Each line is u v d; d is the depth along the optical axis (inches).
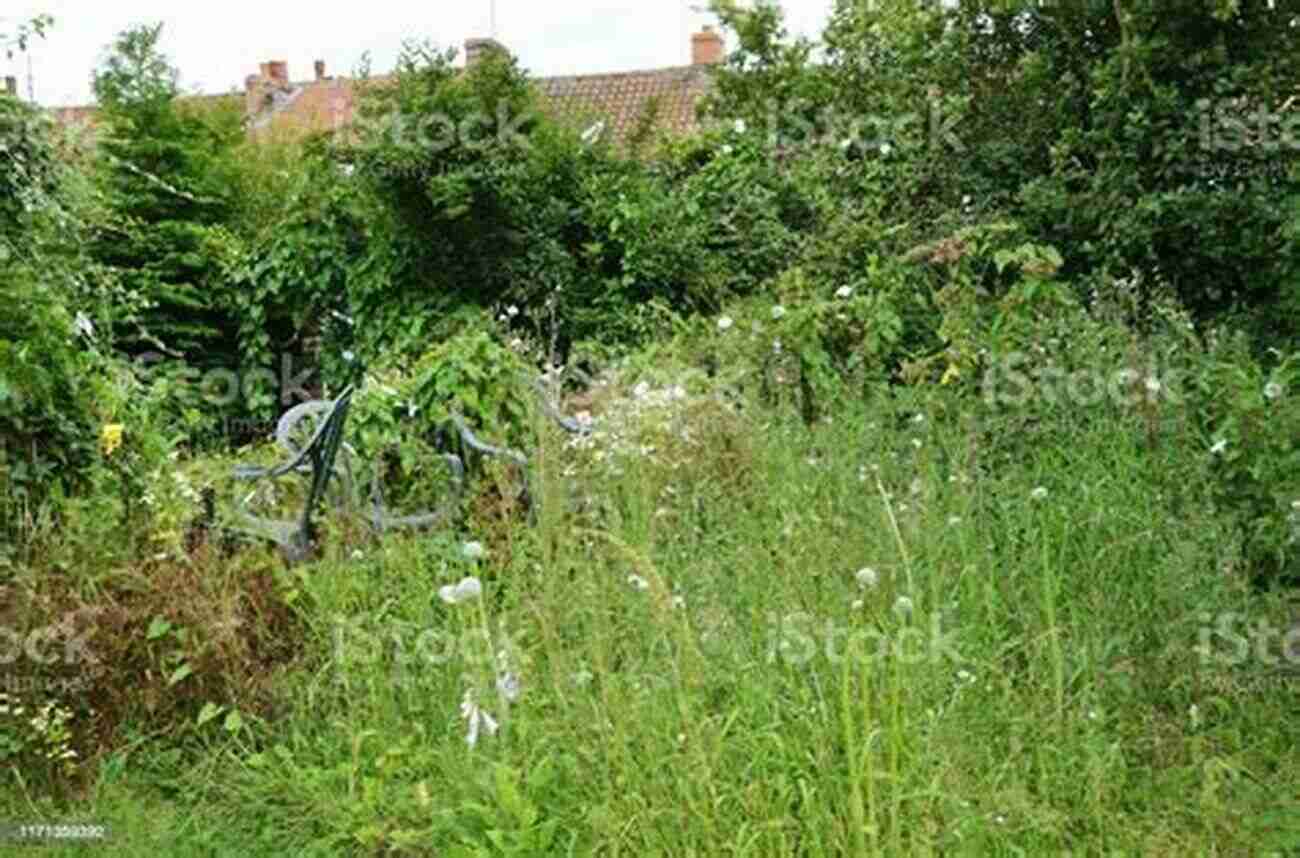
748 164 386.9
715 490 206.7
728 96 426.0
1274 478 186.9
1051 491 215.0
